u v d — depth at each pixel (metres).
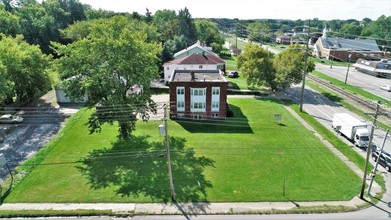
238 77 70.75
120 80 31.88
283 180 25.98
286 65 53.94
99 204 22.56
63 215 21.25
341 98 52.97
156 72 33.56
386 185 25.58
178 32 104.81
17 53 41.28
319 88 60.69
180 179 26.05
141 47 30.77
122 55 30.16
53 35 81.12
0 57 39.56
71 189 24.45
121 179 26.05
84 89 30.56
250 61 54.62
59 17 92.94
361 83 65.12
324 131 37.47
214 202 22.91
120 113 30.95
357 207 22.38
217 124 39.94
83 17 104.56
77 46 30.56
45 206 22.20
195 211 21.84
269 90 58.50
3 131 36.47
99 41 29.20
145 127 38.28
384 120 40.81
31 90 45.56
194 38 111.00
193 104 41.59
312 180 26.08
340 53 103.06
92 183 25.38
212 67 62.34
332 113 45.09
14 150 31.42
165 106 21.11
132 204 22.61
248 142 33.91
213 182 25.61
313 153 31.31
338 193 24.19
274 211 21.77
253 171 27.48
